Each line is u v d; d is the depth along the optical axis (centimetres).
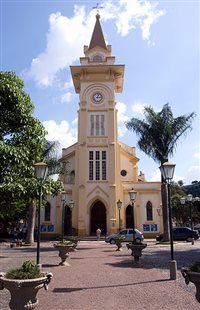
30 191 1148
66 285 1088
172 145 2966
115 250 2439
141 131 2998
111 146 4178
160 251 2248
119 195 4112
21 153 1046
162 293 947
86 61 4538
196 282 654
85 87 4419
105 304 834
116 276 1255
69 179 4394
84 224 3941
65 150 4591
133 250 1688
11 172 1070
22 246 2927
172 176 1309
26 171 1137
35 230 4009
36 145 1165
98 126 4281
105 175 4112
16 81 1171
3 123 1109
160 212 4097
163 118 2983
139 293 953
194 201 5306
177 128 2969
